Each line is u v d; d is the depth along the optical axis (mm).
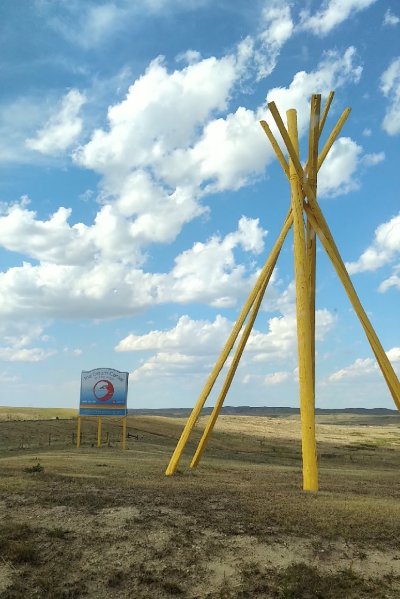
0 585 9703
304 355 22891
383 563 10672
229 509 13859
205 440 27891
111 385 43844
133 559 10695
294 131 27453
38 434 55938
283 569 10383
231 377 28344
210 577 10148
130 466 25141
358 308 25938
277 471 29531
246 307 27891
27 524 12188
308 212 26562
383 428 169375
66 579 10031
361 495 18625
